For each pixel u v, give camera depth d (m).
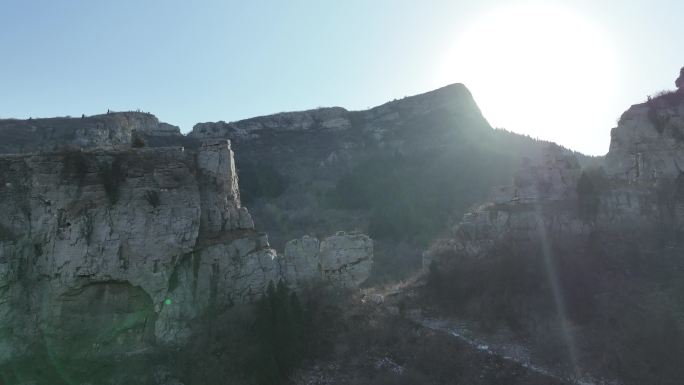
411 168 114.50
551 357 36.47
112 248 35.50
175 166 39.28
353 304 42.31
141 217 36.59
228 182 42.31
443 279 47.84
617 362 35.25
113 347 34.75
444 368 35.44
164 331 35.47
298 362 35.25
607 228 47.78
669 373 33.47
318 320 39.25
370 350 37.47
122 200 36.88
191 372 33.56
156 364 34.00
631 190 49.22
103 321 35.16
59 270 34.94
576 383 33.53
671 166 49.06
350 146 145.75
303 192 114.44
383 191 102.88
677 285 40.56
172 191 38.06
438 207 89.19
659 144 50.41
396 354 37.16
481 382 34.09
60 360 33.91
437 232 79.81
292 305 37.34
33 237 35.81
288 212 98.12
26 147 88.44
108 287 35.69
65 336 34.47
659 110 51.78
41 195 36.31
